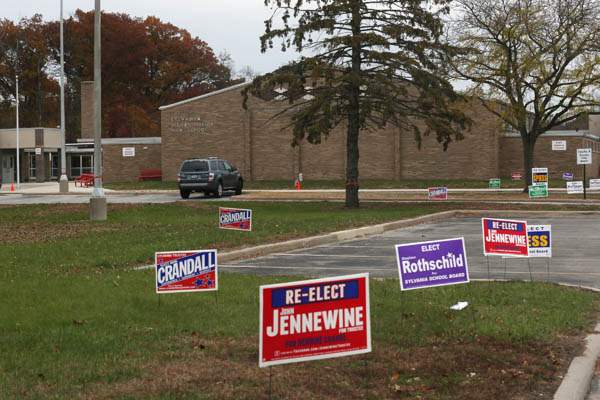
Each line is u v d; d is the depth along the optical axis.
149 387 5.54
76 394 5.34
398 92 26.09
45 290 9.53
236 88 51.69
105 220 22.73
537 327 7.79
